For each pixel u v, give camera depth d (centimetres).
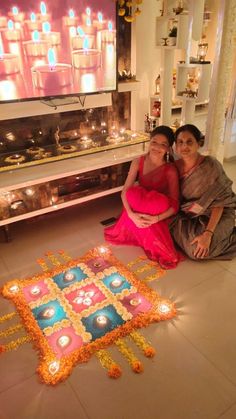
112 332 151
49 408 122
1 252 215
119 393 127
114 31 224
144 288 178
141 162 213
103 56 226
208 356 141
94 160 235
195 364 137
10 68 197
